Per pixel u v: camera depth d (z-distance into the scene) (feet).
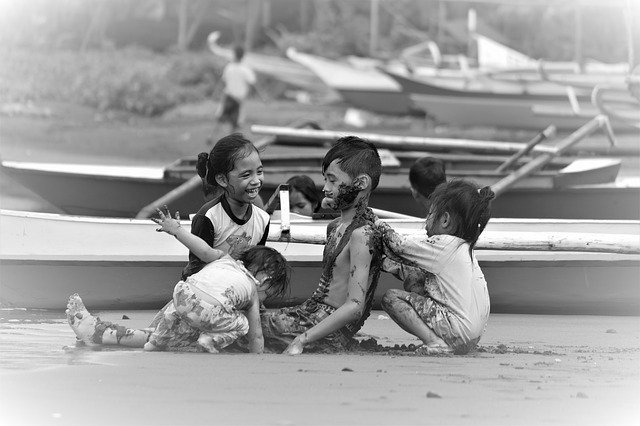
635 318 50.57
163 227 33.96
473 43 186.29
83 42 215.31
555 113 150.00
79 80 180.14
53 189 69.62
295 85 206.59
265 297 34.83
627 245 40.93
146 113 174.29
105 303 50.49
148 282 50.34
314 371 28.86
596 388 27.12
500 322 47.96
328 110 193.06
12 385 26.11
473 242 35.19
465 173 63.77
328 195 34.81
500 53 158.51
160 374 28.02
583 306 52.16
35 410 23.20
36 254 50.85
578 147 127.03
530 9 231.71
